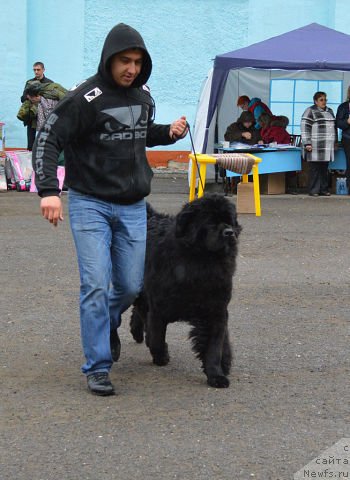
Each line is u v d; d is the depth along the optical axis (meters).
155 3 27.41
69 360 8.34
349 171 22.61
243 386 7.57
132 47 6.88
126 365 8.23
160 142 7.64
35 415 6.77
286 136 23.23
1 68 26.78
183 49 27.72
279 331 9.45
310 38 21.92
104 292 7.14
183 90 27.92
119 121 7.06
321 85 26.61
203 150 21.58
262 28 27.73
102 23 27.44
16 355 8.48
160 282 7.46
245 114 23.12
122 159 7.14
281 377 7.84
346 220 17.89
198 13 27.55
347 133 22.31
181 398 7.21
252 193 18.64
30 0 27.05
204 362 7.62
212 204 7.12
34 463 5.84
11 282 11.82
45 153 6.97
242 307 10.53
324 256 13.89
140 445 6.15
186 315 7.54
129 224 7.30
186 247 7.21
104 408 6.93
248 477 5.61
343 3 27.23
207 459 5.91
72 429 6.46
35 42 27.28
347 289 11.58
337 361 8.37
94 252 7.12
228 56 21.14
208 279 7.22
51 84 22.88
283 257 13.76
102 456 5.95
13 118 27.06
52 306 10.53
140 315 8.41
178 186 24.56
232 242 7.16
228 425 6.57
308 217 18.31
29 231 16.17
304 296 11.15
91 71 27.62
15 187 23.59
